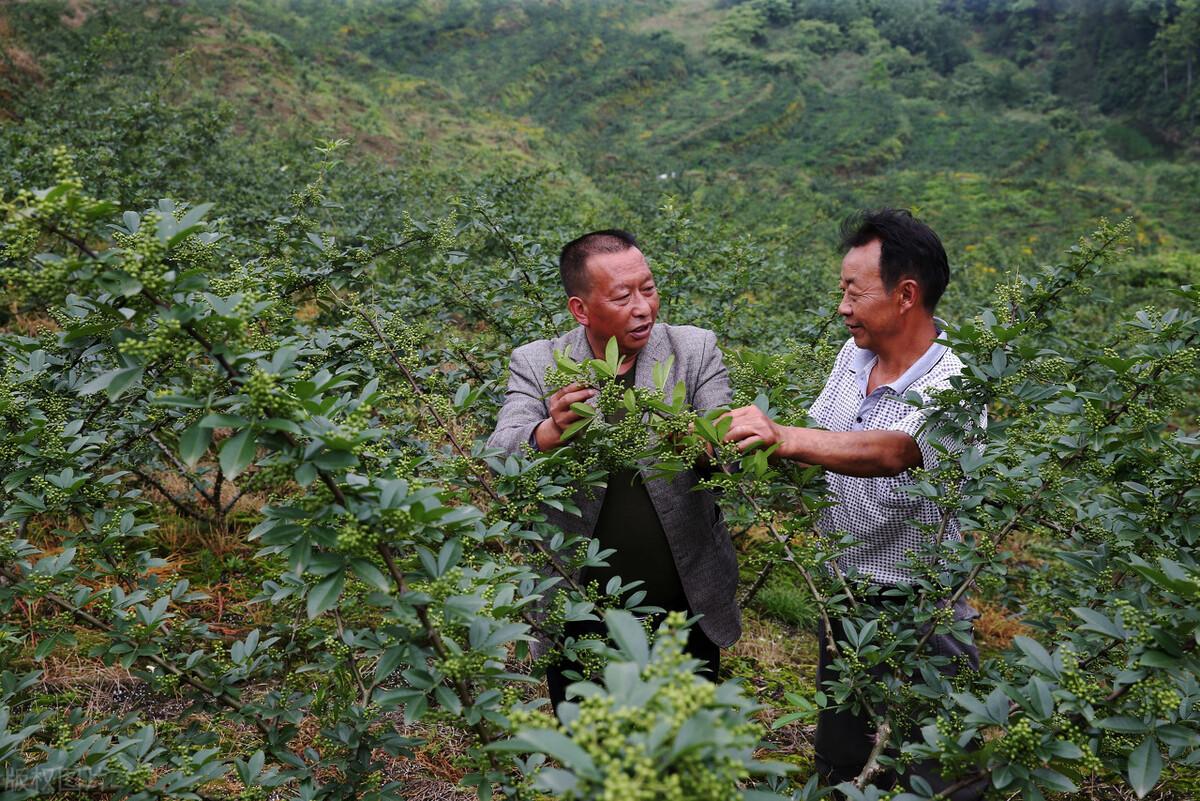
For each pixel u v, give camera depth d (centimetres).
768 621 418
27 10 1892
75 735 241
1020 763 152
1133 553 208
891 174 6150
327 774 256
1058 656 158
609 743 97
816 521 250
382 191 916
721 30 9431
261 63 3058
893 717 212
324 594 142
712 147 6800
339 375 143
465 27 7956
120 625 202
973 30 10888
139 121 808
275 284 321
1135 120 7725
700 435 200
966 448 225
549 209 982
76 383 261
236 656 216
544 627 203
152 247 140
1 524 244
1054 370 238
